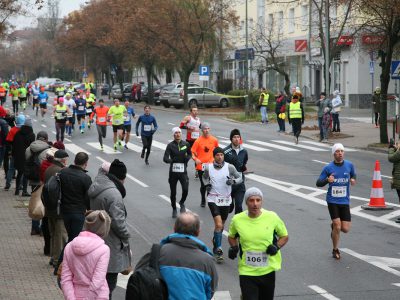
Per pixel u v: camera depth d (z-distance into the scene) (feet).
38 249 80.02
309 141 207.62
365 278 68.33
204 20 353.92
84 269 41.78
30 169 89.61
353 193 119.85
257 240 51.29
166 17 356.38
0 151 130.21
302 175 141.18
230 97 348.18
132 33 373.61
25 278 67.00
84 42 477.77
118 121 182.29
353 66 331.57
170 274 40.16
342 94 344.49
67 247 42.45
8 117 136.56
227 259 77.00
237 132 83.61
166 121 274.36
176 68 405.18
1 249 79.71
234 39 446.60
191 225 41.22
